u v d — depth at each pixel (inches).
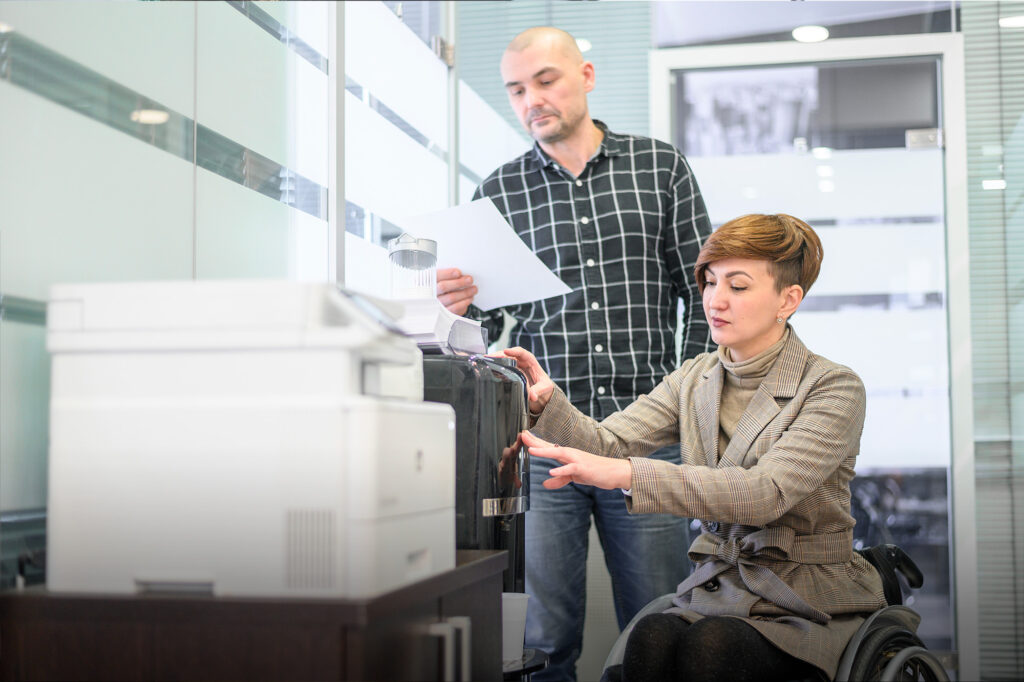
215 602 37.2
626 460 55.2
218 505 38.5
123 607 38.1
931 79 110.3
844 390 57.8
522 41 87.5
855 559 59.5
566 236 88.4
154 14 60.6
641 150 89.7
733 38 113.5
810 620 54.8
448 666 42.0
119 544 39.3
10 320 47.8
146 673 37.7
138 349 39.8
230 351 39.1
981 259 108.2
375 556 37.1
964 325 107.9
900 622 55.4
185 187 63.4
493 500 56.6
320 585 37.2
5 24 47.8
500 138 114.2
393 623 38.5
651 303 87.6
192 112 64.6
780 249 58.6
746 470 55.2
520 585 59.9
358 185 88.1
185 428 39.1
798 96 112.7
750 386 61.1
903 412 109.2
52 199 50.9
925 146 110.0
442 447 45.7
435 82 111.1
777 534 56.8
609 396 86.0
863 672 50.3
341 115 83.4
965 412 107.3
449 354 58.6
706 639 50.8
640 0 115.0
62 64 51.9
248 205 71.2
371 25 92.5
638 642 54.0
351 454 37.4
